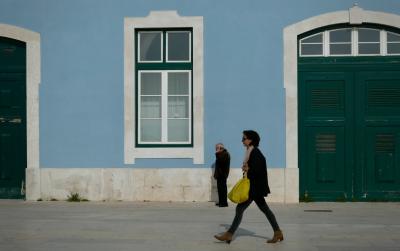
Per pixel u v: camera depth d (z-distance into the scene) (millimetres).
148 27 13102
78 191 13109
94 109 13148
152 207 12117
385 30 12984
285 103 12836
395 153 12977
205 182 12898
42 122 13250
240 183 7965
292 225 9766
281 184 12781
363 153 13008
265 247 7785
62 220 10312
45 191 13172
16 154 13523
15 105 13547
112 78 13133
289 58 12852
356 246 7828
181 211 11547
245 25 12930
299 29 12828
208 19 12977
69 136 13188
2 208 11961
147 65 13258
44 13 13273
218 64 12953
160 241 8234
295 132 12805
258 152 8047
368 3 12789
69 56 13234
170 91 13242
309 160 13047
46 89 13258
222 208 12016
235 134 12891
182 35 13242
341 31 13078
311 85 13102
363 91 13055
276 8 12883
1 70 13570
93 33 13180
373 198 12961
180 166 12977
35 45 13289
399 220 10352
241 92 12906
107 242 8156
